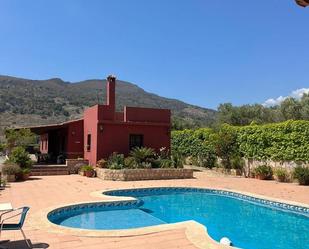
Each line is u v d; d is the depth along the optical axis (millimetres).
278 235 9914
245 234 10055
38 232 8148
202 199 15688
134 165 21203
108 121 22922
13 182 18281
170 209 13594
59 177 21000
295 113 38344
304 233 10094
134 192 16438
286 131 20266
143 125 24031
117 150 23234
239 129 23797
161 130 24625
